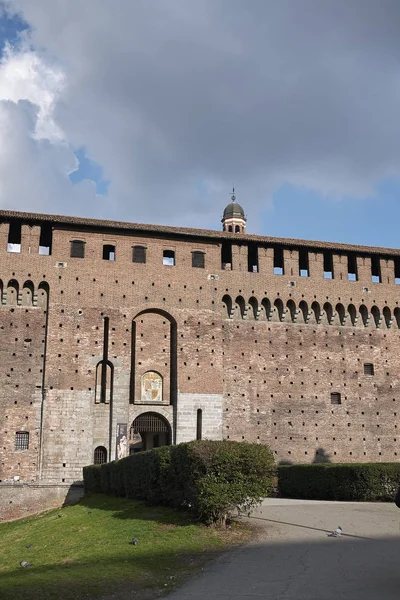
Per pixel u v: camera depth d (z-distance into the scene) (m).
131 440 80.81
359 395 57.91
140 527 25.83
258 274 58.19
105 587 16.58
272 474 26.03
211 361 55.16
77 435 50.81
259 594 15.20
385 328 60.31
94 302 53.88
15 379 51.12
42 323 52.81
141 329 56.41
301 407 56.41
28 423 50.50
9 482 48.25
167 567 18.78
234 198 108.75
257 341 57.09
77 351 52.47
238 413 55.06
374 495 36.28
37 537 29.14
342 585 15.62
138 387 55.16
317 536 23.00
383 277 61.12
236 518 27.12
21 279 52.75
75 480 49.88
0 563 23.17
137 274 55.41
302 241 59.72
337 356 58.34
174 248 57.03
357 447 56.59
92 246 55.06
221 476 24.92
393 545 20.84
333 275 59.97
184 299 55.97
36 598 15.50
